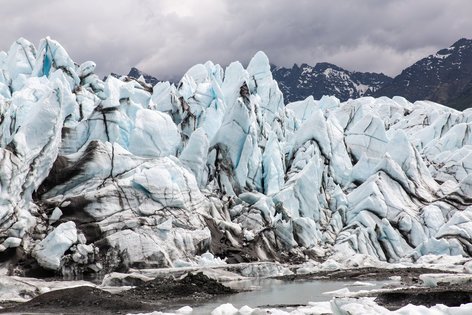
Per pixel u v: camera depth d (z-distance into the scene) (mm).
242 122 91500
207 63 120812
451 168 105000
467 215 85062
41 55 94375
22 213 65312
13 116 75875
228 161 90875
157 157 81625
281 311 37031
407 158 98875
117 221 68875
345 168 102188
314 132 101750
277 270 69562
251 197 88562
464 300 38719
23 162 65812
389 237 86625
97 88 96250
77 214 68562
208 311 39875
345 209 92312
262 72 115625
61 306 42188
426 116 135625
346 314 32469
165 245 69188
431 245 80812
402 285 52250
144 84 100562
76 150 80625
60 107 71875
